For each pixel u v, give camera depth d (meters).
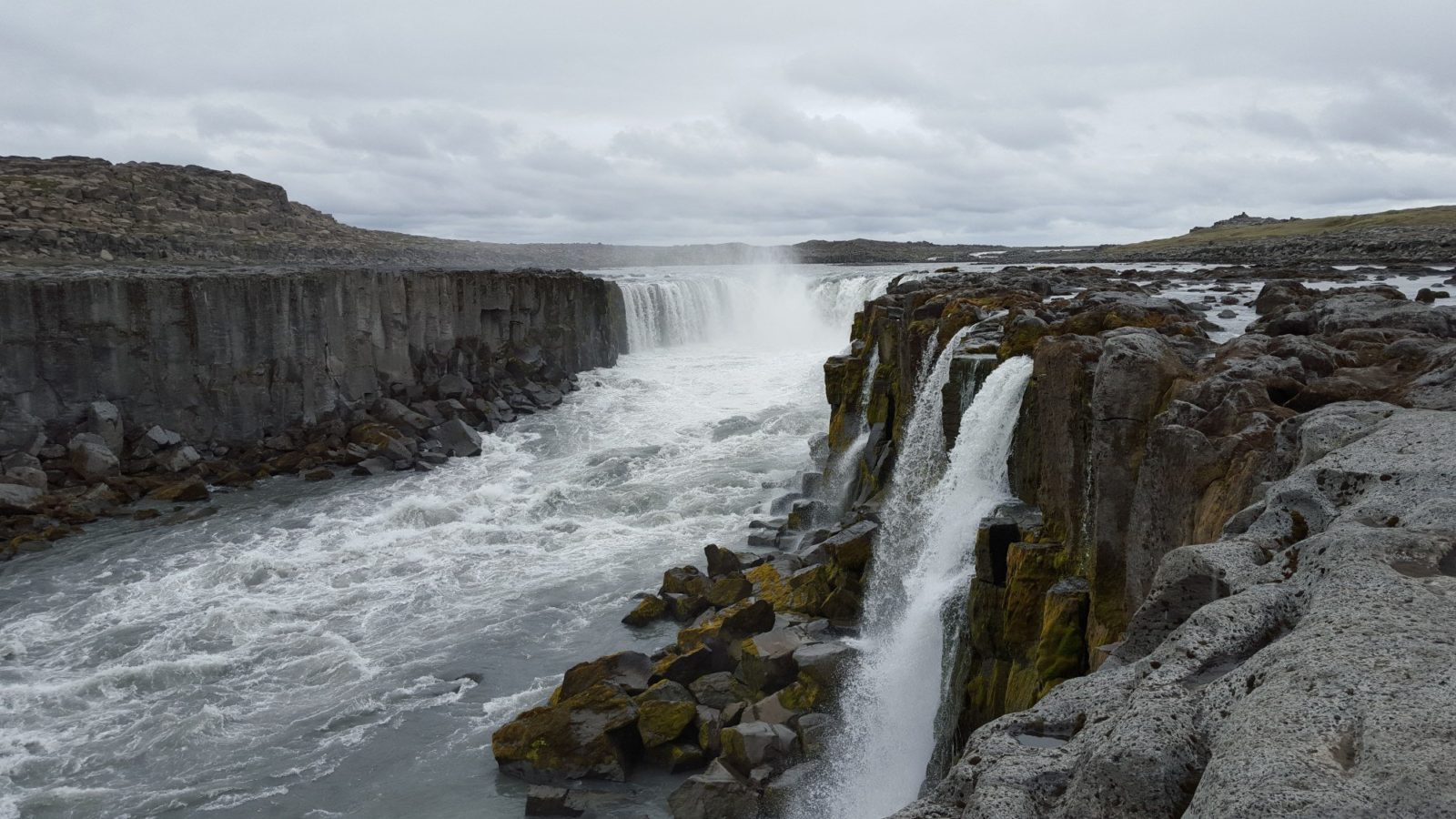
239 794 17.94
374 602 26.61
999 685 14.30
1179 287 35.78
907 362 25.83
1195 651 5.04
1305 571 5.51
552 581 27.31
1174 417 11.23
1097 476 12.41
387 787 17.92
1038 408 15.27
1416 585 4.73
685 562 28.05
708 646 20.16
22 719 20.83
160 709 21.17
